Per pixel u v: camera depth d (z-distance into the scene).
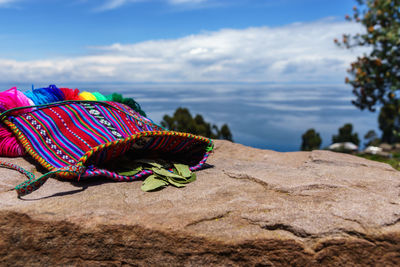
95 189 0.43
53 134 0.49
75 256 0.37
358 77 1.70
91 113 0.53
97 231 0.37
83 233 0.37
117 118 0.54
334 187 0.45
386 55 1.60
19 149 0.51
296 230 0.37
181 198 0.42
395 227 0.37
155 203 0.41
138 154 0.51
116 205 0.40
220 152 0.68
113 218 0.37
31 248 0.37
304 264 0.36
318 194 0.43
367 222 0.37
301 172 0.52
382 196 0.43
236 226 0.37
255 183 0.47
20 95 0.53
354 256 0.36
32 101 0.54
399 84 1.57
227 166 0.55
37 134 0.48
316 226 0.37
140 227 0.37
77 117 0.52
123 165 0.47
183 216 0.38
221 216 0.38
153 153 0.51
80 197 0.41
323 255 0.36
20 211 0.37
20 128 0.50
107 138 0.48
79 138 0.48
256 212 0.39
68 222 0.37
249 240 0.36
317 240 0.36
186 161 0.52
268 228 0.37
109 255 0.37
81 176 0.42
